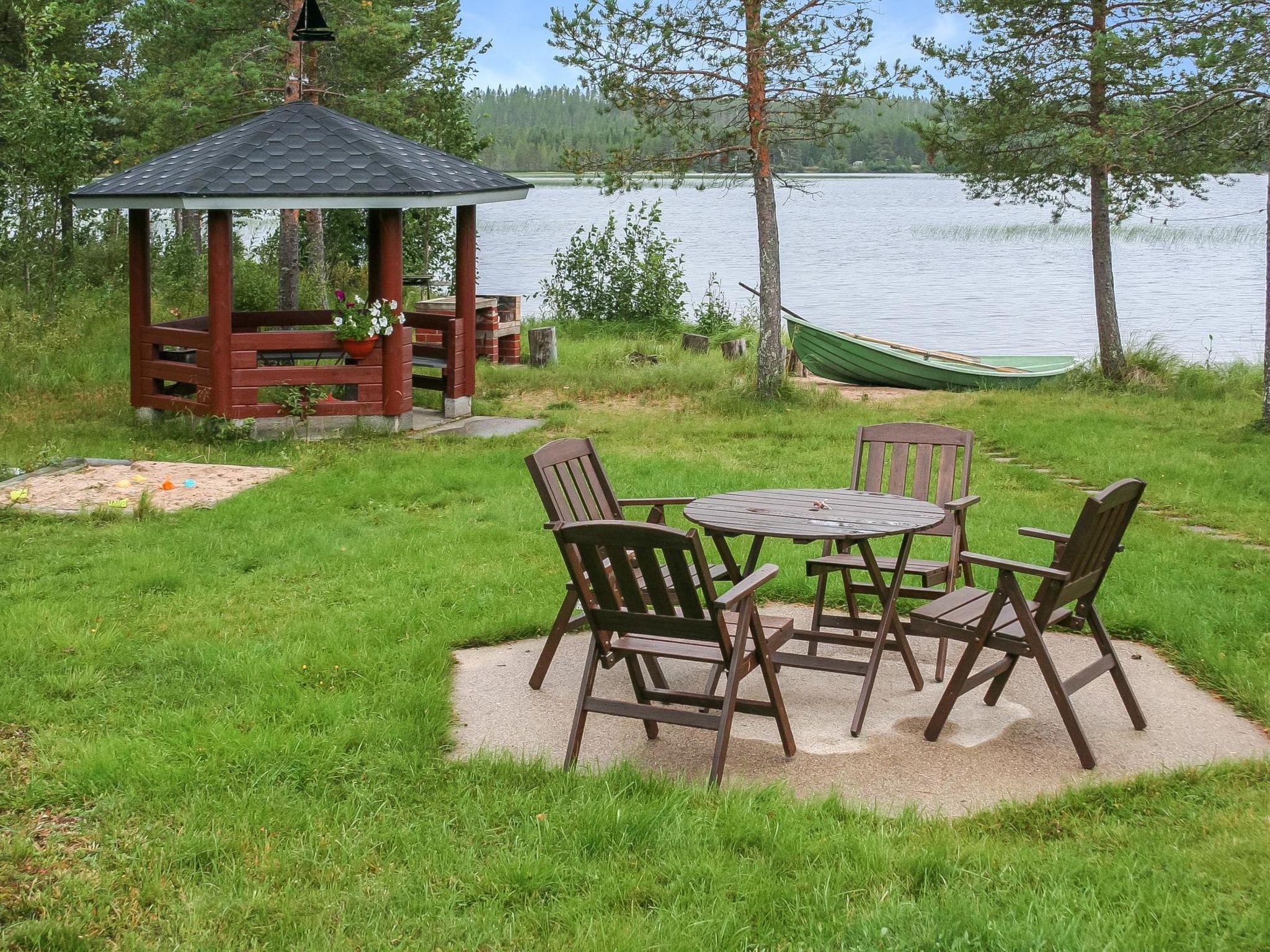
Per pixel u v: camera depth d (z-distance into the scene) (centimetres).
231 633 634
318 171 1187
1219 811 427
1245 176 16512
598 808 423
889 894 368
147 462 1092
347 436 1250
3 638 605
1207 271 4625
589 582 550
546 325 2364
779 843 402
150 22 1994
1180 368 1736
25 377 1480
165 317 1820
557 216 9012
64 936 345
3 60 2194
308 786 450
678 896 370
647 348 2020
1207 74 1518
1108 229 1692
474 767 469
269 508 920
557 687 580
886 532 530
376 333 1224
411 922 358
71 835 411
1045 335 2698
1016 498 997
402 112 1958
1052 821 427
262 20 1942
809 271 4472
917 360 1772
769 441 1270
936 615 521
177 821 421
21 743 488
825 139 1484
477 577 743
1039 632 493
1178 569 763
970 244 6300
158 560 765
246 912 362
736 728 532
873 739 519
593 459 635
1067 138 1575
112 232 2308
